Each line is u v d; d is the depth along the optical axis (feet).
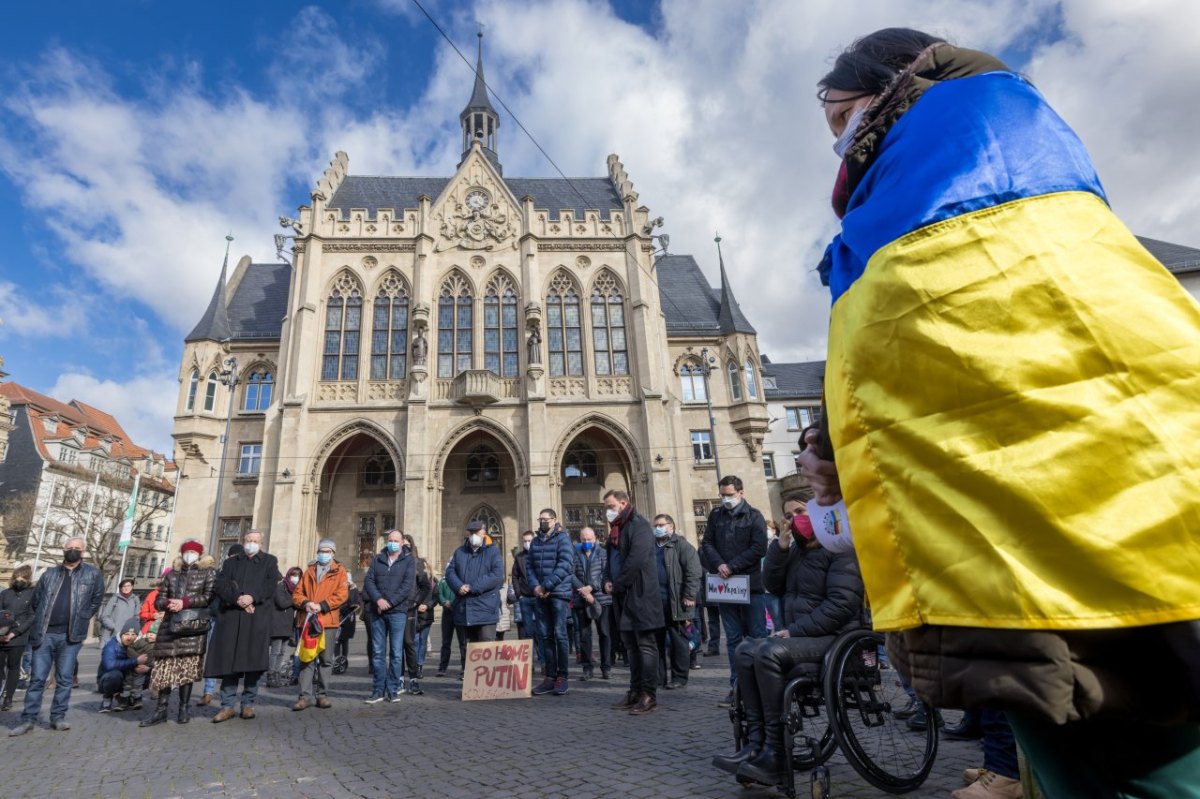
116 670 31.81
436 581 44.09
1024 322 2.72
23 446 192.44
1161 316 2.68
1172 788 2.95
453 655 55.21
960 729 18.49
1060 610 2.40
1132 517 2.40
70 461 202.28
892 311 3.10
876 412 3.15
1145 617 2.32
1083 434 2.51
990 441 2.68
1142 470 2.44
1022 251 2.86
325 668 30.40
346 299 104.78
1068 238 2.89
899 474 2.98
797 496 17.51
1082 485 2.46
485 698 29.60
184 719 27.07
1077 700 2.52
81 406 260.42
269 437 96.07
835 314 3.73
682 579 30.30
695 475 113.91
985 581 2.58
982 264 2.90
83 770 19.49
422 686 35.70
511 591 49.88
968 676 2.64
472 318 105.40
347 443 102.37
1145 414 2.51
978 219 3.01
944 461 2.77
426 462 94.38
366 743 21.29
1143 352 2.61
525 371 102.32
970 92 3.53
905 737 14.55
